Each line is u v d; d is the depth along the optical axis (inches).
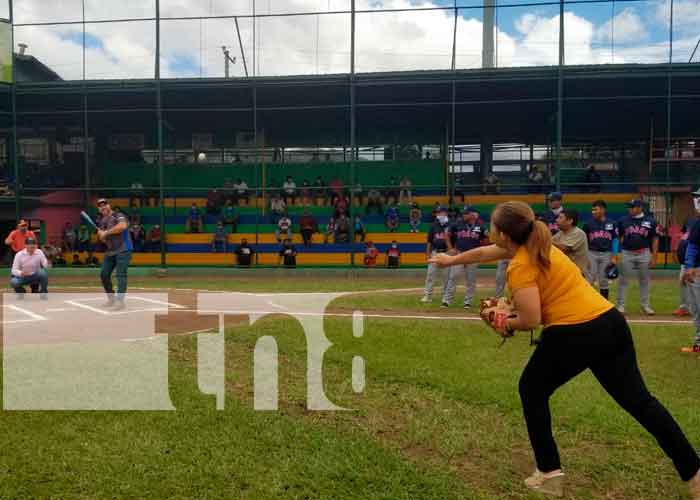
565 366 127.7
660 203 936.9
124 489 127.0
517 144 995.3
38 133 1020.5
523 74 725.3
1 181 933.8
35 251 438.0
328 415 175.6
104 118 949.2
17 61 864.3
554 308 126.9
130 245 384.8
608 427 166.2
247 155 1039.6
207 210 960.9
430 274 430.6
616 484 135.2
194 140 1045.8
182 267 800.3
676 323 340.8
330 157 1025.5
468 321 336.5
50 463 138.9
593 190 956.0
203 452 146.5
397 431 164.6
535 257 125.3
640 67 713.0
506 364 236.2
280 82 756.6
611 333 125.1
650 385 211.3
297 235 917.2
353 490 128.7
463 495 127.3
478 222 407.2
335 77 753.0
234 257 863.7
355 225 877.8
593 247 383.6
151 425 162.9
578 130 979.3
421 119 950.4
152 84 768.3
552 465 130.0
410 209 922.1
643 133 963.3
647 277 381.1
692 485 124.0
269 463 140.9
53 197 950.4
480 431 164.2
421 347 265.9
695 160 921.5
